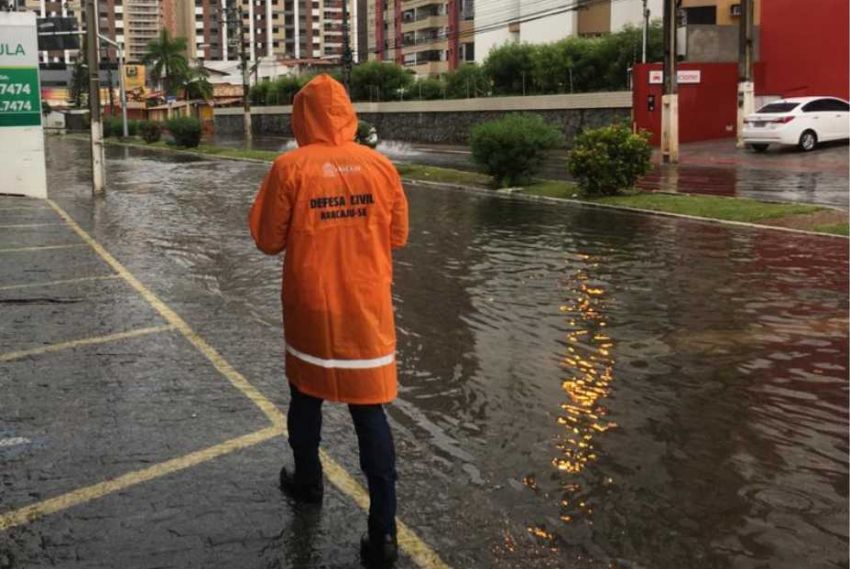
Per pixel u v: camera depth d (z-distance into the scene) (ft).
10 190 62.39
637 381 19.04
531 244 38.96
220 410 16.56
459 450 15.05
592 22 217.15
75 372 19.03
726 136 108.17
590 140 56.54
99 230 45.01
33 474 13.56
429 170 80.74
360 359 10.71
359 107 186.70
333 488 13.10
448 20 309.83
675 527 12.25
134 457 14.24
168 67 275.39
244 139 185.68
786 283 29.43
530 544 11.64
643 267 32.86
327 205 10.62
